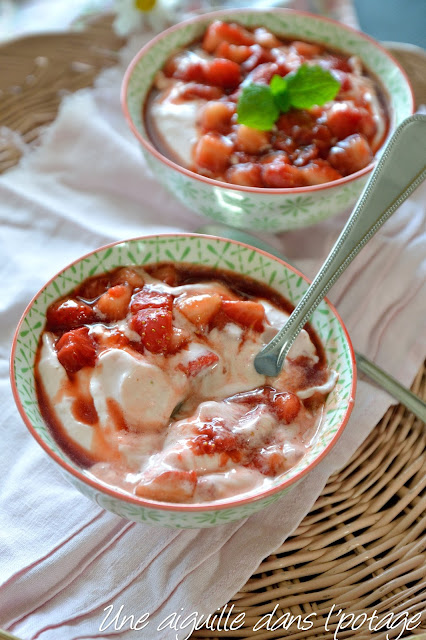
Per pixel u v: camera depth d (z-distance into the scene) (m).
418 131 0.41
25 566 0.39
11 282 0.48
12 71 0.57
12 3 0.78
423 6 0.85
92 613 0.39
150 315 0.40
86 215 0.52
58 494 0.41
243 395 0.40
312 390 0.40
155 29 0.59
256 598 0.40
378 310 0.48
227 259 0.43
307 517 0.42
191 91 0.51
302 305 0.41
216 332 0.41
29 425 0.37
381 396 0.44
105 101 0.56
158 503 0.36
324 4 0.65
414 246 0.50
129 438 0.38
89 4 0.77
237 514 0.37
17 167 0.53
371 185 0.41
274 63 0.51
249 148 0.48
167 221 0.52
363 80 0.53
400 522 0.42
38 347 0.40
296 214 0.47
